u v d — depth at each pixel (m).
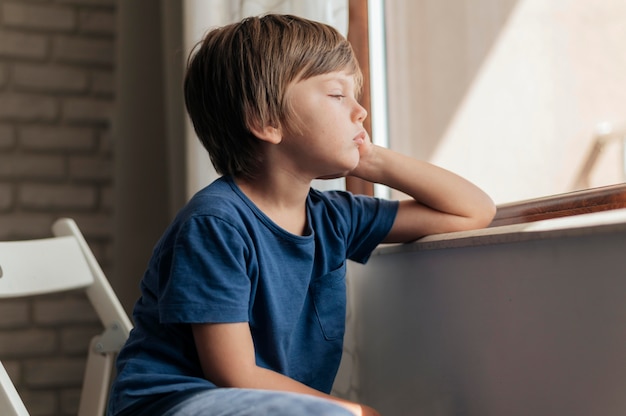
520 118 1.16
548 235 0.75
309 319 0.98
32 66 2.12
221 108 0.95
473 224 1.04
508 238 0.81
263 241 0.90
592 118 1.03
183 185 1.77
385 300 1.15
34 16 2.12
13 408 0.91
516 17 1.16
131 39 1.98
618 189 0.88
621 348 0.67
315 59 0.91
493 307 0.86
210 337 0.83
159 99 1.98
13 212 2.09
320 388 0.99
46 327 2.08
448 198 1.04
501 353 0.85
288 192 0.95
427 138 1.35
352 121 0.93
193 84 0.99
